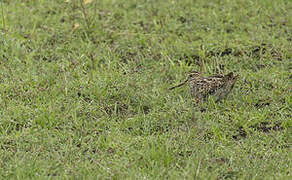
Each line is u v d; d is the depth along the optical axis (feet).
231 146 63.93
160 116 70.18
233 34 94.89
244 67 85.40
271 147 64.80
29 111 70.18
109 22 98.63
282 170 59.21
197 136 64.95
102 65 83.66
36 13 101.50
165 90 77.66
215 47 90.02
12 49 86.48
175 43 91.61
